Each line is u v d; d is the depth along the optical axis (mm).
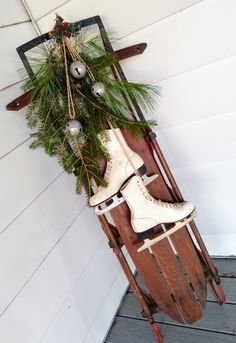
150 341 1298
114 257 1551
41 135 1021
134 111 1164
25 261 1103
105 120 997
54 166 1263
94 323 1366
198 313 1205
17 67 1141
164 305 1182
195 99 1165
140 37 1121
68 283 1270
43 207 1195
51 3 1169
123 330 1396
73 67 909
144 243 1094
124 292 1569
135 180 1021
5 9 1126
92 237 1423
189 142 1271
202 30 1033
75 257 1318
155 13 1062
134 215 1047
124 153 1021
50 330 1167
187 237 1148
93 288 1394
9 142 1092
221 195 1350
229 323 1225
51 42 1001
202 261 1230
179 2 1017
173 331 1286
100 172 1059
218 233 1462
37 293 1133
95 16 1051
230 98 1116
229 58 1049
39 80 995
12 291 1046
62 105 987
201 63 1089
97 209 1067
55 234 1234
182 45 1082
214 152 1252
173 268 1160
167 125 1264
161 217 1051
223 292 1268
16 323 1045
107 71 1011
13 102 1058
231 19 985
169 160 1347
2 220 1041
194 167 1327
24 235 1109
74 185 1352
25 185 1133
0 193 1045
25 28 1191
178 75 1141
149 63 1155
